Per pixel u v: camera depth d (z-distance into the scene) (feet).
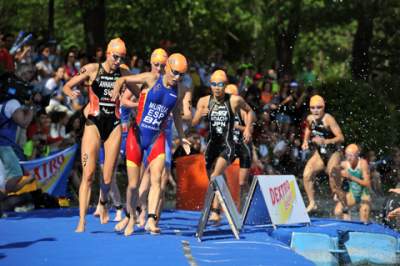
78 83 76.48
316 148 104.17
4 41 135.44
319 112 103.24
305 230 81.30
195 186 107.86
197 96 161.48
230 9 284.82
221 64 176.76
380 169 154.30
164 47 177.88
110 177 78.54
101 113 76.38
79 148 120.06
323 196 143.74
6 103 88.63
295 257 66.44
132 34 264.93
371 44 218.18
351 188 105.29
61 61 155.22
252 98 162.91
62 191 113.50
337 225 88.02
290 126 161.38
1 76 88.99
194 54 282.36
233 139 85.61
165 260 62.85
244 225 86.12
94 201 120.78
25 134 114.01
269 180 84.48
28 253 65.62
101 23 181.16
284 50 217.56
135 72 152.76
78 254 65.26
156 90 73.72
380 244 80.33
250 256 66.13
